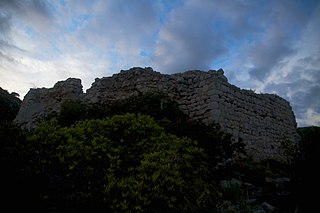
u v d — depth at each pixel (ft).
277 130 54.08
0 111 69.10
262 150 48.85
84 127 23.97
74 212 16.96
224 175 29.53
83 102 53.42
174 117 39.88
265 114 52.90
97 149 20.66
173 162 20.34
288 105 60.13
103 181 18.67
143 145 22.66
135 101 41.32
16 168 17.51
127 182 18.26
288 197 26.63
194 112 46.60
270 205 25.61
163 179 18.53
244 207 22.43
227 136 31.19
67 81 67.41
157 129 25.03
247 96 50.85
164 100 42.80
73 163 18.90
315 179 24.68
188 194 18.72
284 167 41.78
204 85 47.16
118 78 55.16
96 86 55.21
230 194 25.46
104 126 24.38
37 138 20.12
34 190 17.56
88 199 17.34
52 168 18.70
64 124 38.70
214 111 43.83
